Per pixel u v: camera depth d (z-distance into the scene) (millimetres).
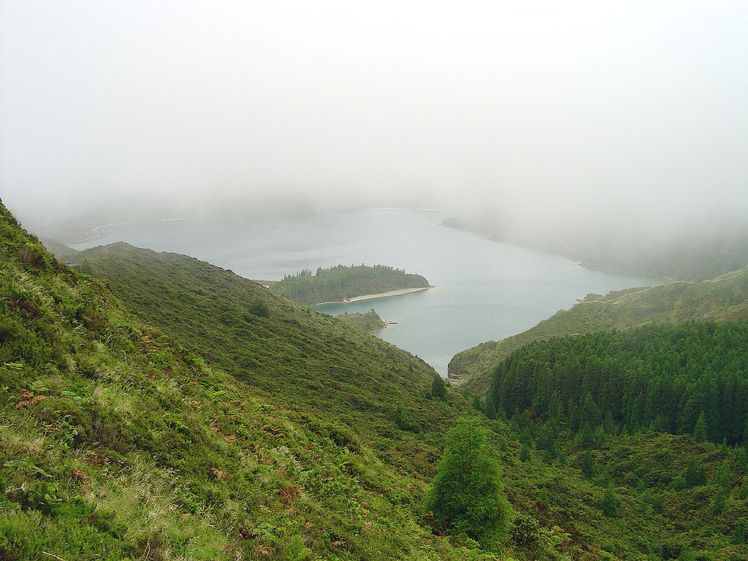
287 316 102438
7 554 8438
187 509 13461
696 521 59344
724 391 89562
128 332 26688
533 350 137875
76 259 91438
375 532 19828
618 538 48719
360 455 34938
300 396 56156
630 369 111188
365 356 95000
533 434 99375
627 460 80812
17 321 17297
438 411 71625
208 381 29969
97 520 10508
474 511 27375
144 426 16469
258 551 12961
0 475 10219
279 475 20828
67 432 13219
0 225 23781
